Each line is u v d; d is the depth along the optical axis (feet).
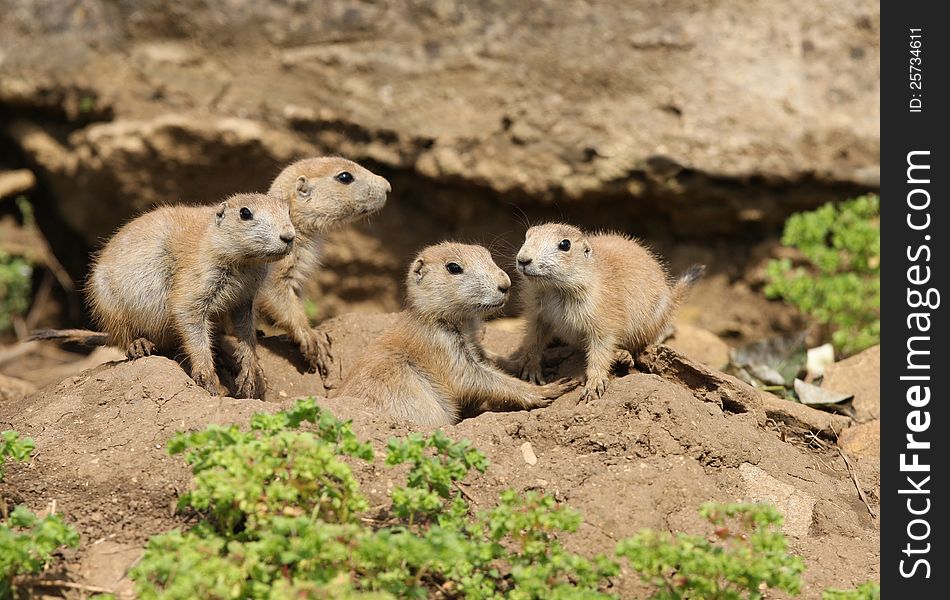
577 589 26.17
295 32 62.85
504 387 37.83
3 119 66.44
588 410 34.35
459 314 37.42
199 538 26.84
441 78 61.98
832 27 61.11
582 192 60.54
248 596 25.22
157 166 62.85
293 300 41.70
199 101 62.59
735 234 62.80
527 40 61.62
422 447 28.35
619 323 37.68
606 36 61.21
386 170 63.05
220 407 32.83
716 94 60.29
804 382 44.83
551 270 36.52
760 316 62.18
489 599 27.27
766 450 34.68
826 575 30.71
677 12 61.41
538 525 27.04
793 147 59.67
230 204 36.11
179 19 63.21
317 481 27.94
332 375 41.73
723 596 26.50
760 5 61.57
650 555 25.98
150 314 37.65
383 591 25.22
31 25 64.13
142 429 32.45
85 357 68.28
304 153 62.69
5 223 68.49
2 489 31.19
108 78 63.36
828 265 55.72
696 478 32.24
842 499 34.81
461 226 64.34
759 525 30.30
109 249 38.34
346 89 62.28
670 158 59.57
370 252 64.85
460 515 29.01
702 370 37.76
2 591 27.09
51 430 33.47
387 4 62.59
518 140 60.80
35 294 69.36
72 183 65.77
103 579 28.35
